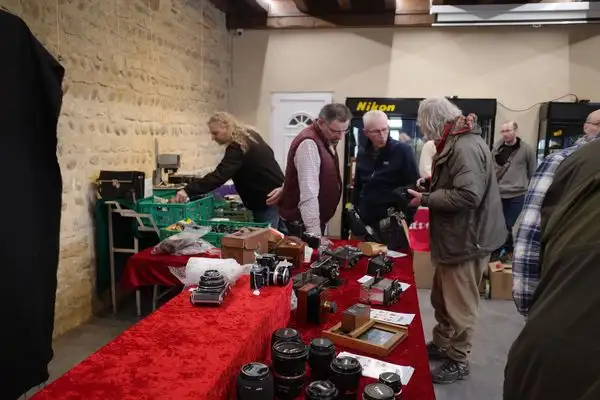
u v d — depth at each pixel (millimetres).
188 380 913
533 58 5301
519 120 5402
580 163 997
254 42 5828
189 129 4906
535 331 843
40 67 1769
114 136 3602
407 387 1181
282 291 1432
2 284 1627
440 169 2369
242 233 1869
